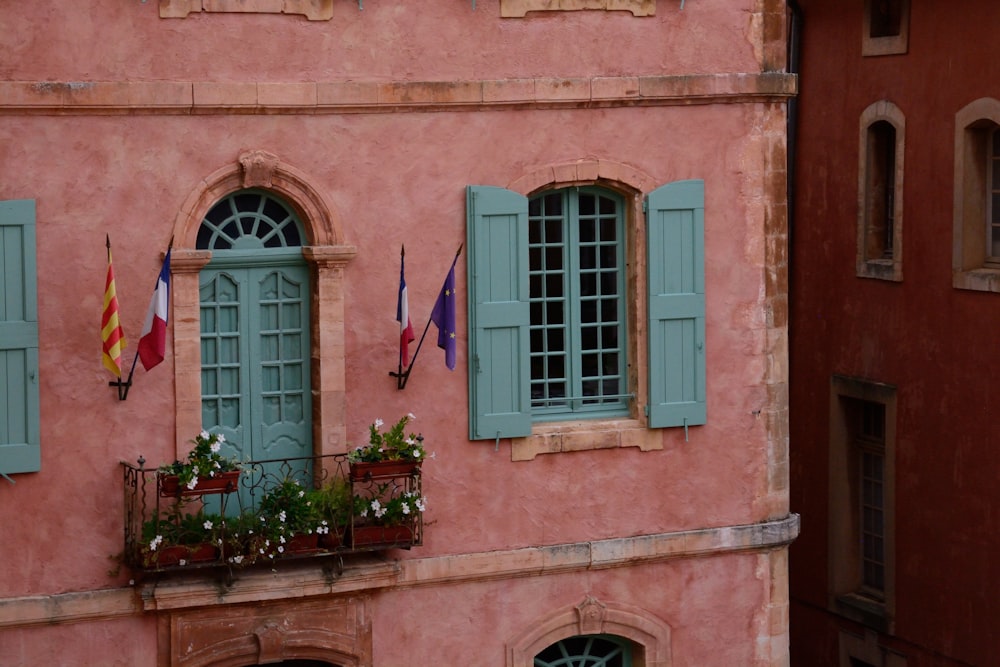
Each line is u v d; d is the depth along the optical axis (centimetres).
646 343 1962
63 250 1741
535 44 1894
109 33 1734
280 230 1841
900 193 2486
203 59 1769
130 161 1755
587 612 1961
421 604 1900
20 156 1719
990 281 2314
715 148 1973
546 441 1928
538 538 1938
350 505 1811
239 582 1788
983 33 2322
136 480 1755
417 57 1848
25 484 1747
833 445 2653
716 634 2027
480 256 1877
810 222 2703
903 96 2481
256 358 1844
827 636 2673
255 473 1850
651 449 1975
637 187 1941
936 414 2428
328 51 1814
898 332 2502
